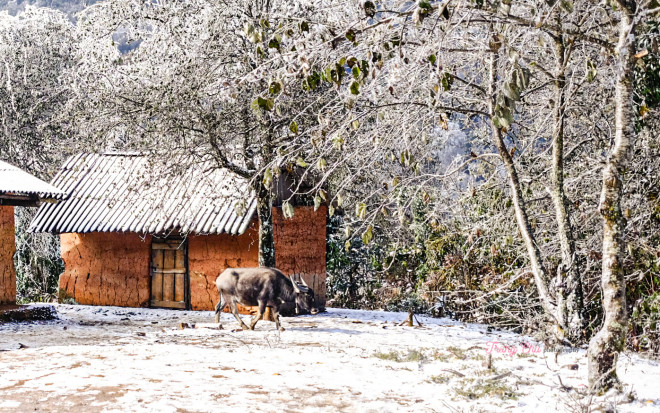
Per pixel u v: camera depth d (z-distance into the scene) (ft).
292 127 28.68
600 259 44.50
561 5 23.17
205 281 66.44
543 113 43.57
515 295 51.01
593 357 24.98
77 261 71.56
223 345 39.55
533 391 26.43
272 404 24.12
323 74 26.05
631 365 32.83
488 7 24.36
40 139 97.81
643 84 34.86
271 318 55.98
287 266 62.34
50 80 103.86
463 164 38.24
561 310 39.01
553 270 50.49
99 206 68.90
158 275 68.59
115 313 61.72
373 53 25.23
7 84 98.73
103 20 52.65
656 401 23.80
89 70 53.83
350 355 35.58
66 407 23.48
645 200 41.37
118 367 30.99
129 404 23.82
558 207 39.47
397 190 38.68
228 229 59.93
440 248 69.10
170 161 54.54
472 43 33.65
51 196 56.13
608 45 25.75
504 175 47.06
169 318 57.67
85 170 74.64
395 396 25.64
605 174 25.02
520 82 22.95
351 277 85.92
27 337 43.83
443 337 46.03
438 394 26.02
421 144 37.83
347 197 56.44
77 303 71.26
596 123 41.50
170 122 52.16
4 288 55.72
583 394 24.76
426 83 29.43
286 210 28.55
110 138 57.06
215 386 26.99
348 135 34.35
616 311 24.66
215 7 51.44
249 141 56.85
